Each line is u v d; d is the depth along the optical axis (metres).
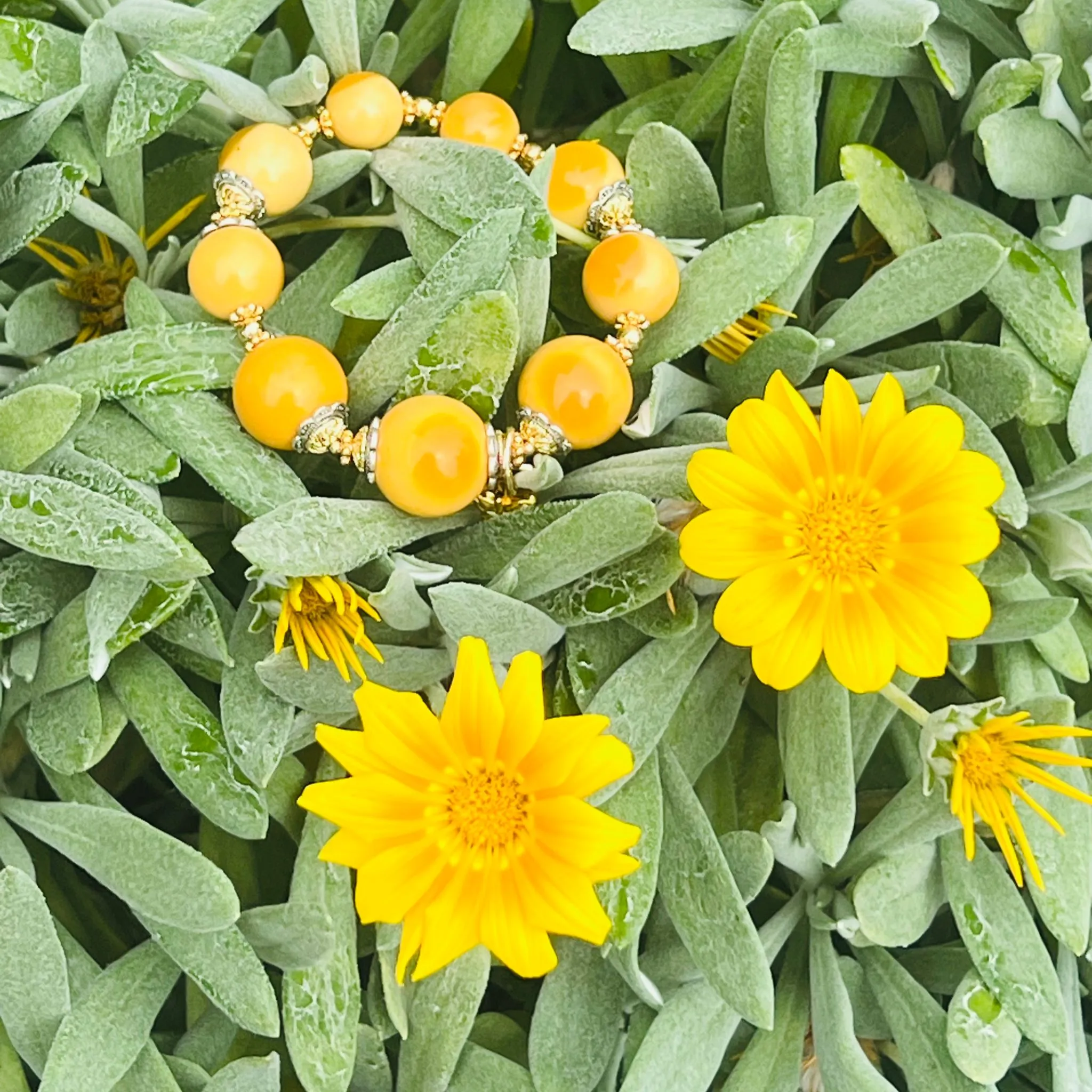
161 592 0.50
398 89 0.55
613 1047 0.52
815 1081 0.53
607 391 0.51
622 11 0.53
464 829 0.48
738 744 0.53
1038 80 0.52
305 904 0.51
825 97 0.55
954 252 0.51
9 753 0.53
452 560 0.51
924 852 0.52
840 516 0.49
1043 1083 0.54
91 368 0.51
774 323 0.52
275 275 0.52
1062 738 0.51
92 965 0.52
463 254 0.50
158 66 0.52
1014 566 0.51
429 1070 0.51
